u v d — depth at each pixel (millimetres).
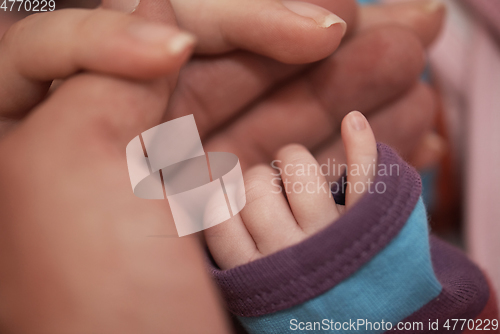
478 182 242
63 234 143
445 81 269
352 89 196
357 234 151
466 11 271
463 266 182
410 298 154
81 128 151
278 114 197
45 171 146
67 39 153
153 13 163
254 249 161
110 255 143
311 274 152
